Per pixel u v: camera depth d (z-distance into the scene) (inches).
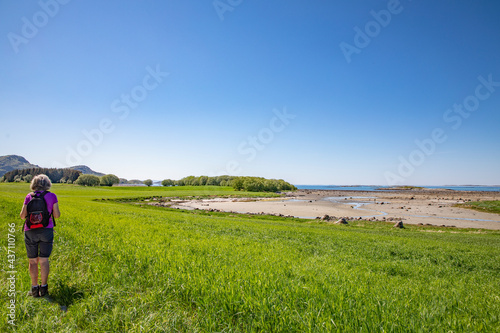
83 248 338.0
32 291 203.3
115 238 429.4
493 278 398.0
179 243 428.8
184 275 230.1
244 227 860.0
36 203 204.7
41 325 157.9
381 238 816.9
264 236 674.2
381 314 167.8
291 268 304.5
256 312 167.2
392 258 513.3
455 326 159.9
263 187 5954.7
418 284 296.8
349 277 283.4
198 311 176.2
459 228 1454.2
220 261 308.2
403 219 1833.2
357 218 1803.6
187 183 7618.1
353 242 672.4
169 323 160.2
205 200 3309.5
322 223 1560.0
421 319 167.3
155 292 204.5
